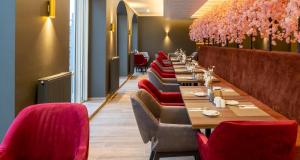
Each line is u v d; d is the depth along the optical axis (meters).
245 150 1.99
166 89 5.69
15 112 2.94
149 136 2.87
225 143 2.00
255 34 3.97
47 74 3.89
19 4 2.98
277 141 1.94
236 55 4.87
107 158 3.79
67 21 4.84
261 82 3.64
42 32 3.69
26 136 2.25
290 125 1.91
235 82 4.91
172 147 2.83
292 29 2.50
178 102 4.40
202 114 2.75
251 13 3.54
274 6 2.97
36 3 3.47
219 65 6.33
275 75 3.22
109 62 8.46
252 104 3.22
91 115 5.91
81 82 7.21
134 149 4.12
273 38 3.23
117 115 6.20
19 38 3.00
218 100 3.06
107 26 7.98
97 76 7.73
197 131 2.71
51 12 3.89
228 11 4.90
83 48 7.28
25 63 3.18
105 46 7.72
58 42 4.36
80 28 7.00
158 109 3.53
